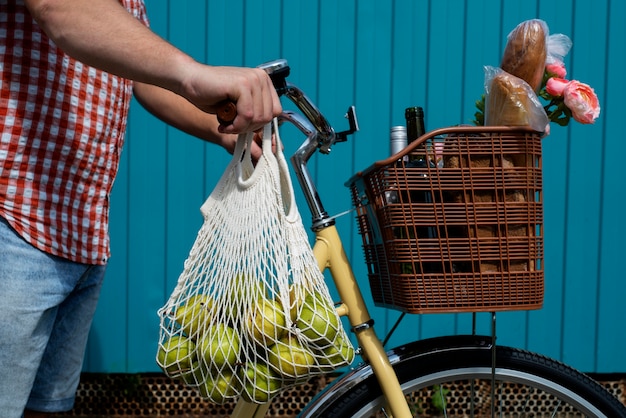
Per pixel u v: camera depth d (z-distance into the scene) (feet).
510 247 5.04
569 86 5.43
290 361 4.45
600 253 10.78
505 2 10.66
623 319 10.82
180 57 3.94
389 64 10.64
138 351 10.71
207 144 10.68
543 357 5.73
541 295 5.08
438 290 4.98
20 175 4.72
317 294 4.67
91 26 3.96
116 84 5.25
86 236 5.14
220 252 4.64
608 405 5.71
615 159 10.75
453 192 5.04
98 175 5.18
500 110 5.12
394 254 5.06
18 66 4.66
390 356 5.60
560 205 10.75
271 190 4.52
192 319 4.59
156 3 10.51
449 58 10.66
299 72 10.61
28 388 5.02
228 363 4.46
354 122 5.27
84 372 10.69
